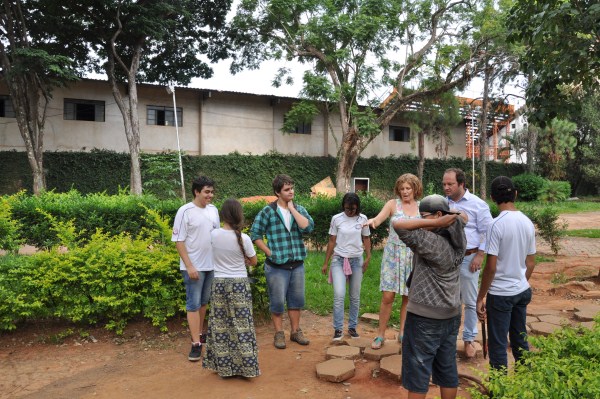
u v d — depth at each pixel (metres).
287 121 27.02
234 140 29.50
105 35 23.11
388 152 35.06
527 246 3.91
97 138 26.03
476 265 4.81
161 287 6.00
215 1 25.98
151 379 4.63
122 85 26.67
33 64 19.97
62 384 4.54
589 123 41.09
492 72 28.19
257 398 4.17
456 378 3.45
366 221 5.60
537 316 6.63
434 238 3.27
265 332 6.19
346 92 26.17
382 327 5.25
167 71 27.34
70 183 24.98
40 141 22.22
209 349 4.65
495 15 24.44
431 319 3.29
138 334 5.95
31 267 5.93
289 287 5.58
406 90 28.25
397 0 25.47
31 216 11.44
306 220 5.46
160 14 23.22
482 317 4.07
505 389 2.77
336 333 5.62
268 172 29.89
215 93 28.27
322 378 4.51
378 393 4.25
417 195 5.18
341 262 5.68
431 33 26.88
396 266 5.14
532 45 8.35
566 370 2.83
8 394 4.33
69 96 25.41
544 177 40.88
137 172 24.19
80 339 5.80
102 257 6.04
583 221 24.80
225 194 28.50
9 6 20.14
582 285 8.54
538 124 9.28
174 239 5.15
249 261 4.86
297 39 26.42
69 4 21.53
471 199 4.91
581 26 7.57
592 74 8.75
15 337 5.80
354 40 25.00
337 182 27.53
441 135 35.56
